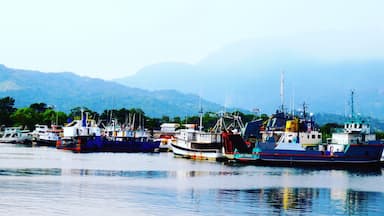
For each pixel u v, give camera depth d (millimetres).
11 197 94750
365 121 194125
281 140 193500
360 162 179250
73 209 86188
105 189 108062
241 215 85188
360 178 144500
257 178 136750
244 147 197250
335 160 178375
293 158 178000
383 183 133750
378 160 180875
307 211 90500
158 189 110188
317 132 197000
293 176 144875
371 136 187000
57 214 82125
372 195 110875
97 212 84500
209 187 115438
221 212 87062
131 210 86812
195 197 100625
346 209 93688
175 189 110812
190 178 132750
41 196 96812
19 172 136125
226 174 145625
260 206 93250
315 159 178250
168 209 88375
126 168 157125
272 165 178375
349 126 189750
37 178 123188
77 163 171125
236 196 103250
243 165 178625
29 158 189125
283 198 102688
